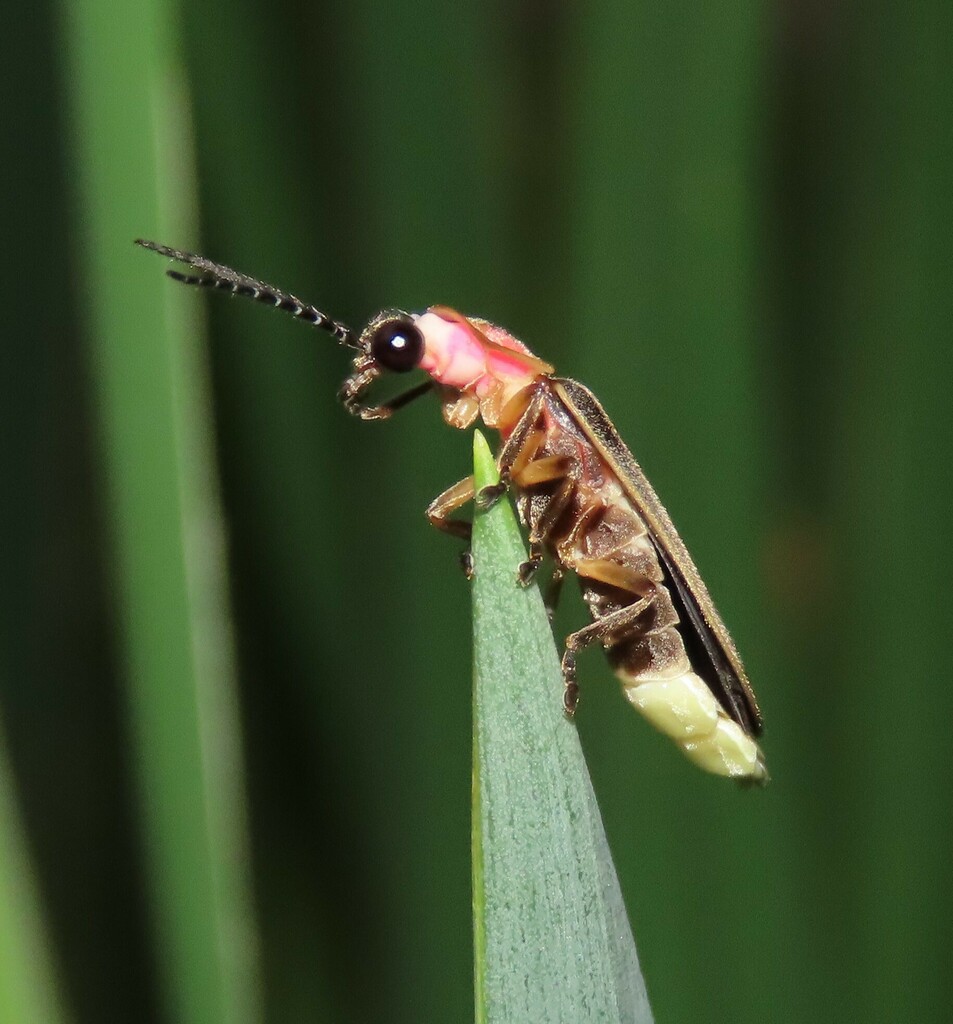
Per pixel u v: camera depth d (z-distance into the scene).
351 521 0.11
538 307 0.11
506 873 0.09
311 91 0.11
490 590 0.09
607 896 0.10
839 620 0.11
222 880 0.10
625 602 0.11
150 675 0.10
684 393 0.11
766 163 0.11
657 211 0.11
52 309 0.10
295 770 0.11
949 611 0.11
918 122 0.11
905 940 0.11
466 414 0.11
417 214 0.11
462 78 0.11
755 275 0.11
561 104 0.11
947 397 0.11
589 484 0.11
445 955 0.11
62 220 0.10
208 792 0.10
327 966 0.11
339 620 0.11
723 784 0.11
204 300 0.10
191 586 0.10
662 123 0.11
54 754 0.10
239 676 0.11
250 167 0.11
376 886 0.11
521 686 0.09
